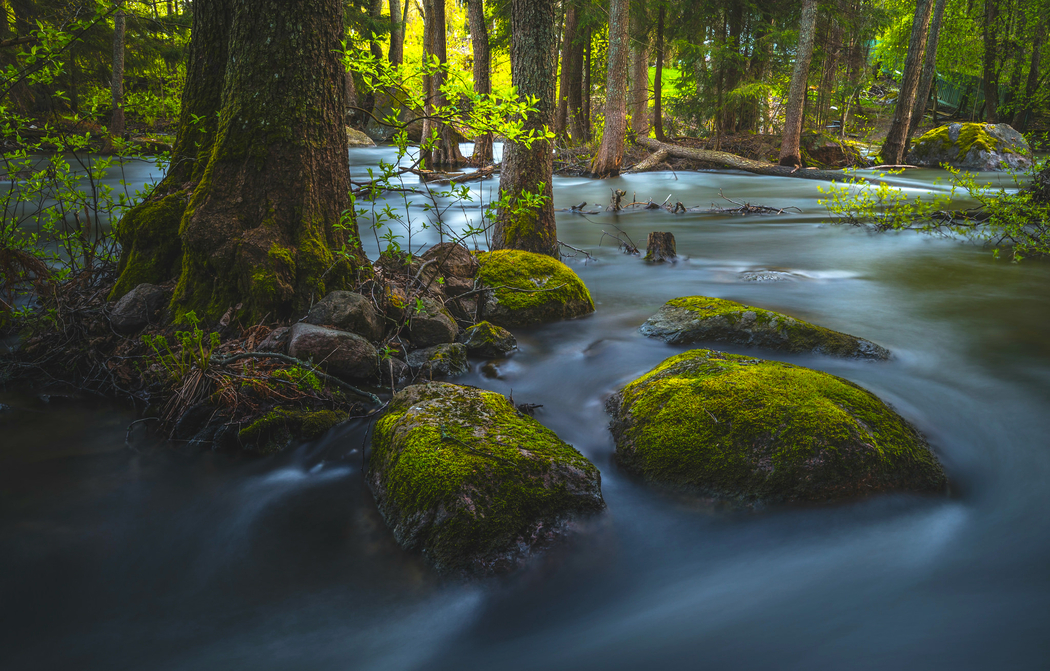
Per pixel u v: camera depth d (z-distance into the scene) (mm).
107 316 5074
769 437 3500
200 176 5422
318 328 4582
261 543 3203
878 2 29703
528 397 4969
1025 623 2471
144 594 2885
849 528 3219
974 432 4262
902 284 8383
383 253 6410
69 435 4141
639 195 17969
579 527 3156
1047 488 3633
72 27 5660
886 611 2609
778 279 8625
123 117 21297
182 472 3801
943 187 18297
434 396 3879
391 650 2545
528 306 6531
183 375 4277
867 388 4863
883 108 39750
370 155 26094
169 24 18859
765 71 25703
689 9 24141
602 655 2416
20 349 4996
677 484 3541
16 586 2902
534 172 7770
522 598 2814
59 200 6086
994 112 32812
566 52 25406
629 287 8383
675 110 26172
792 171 21422
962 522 3287
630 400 4234
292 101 5031
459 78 5129
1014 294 7824
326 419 4152
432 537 2977
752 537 3193
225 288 4922
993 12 31891
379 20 31453
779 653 2354
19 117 5836
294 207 5098
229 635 2641
